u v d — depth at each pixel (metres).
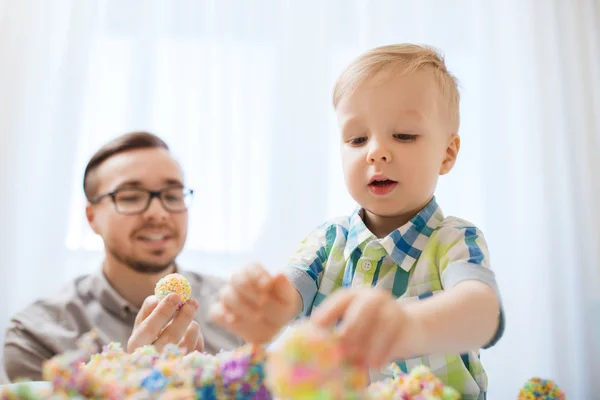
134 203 1.27
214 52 2.06
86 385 0.36
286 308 0.44
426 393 0.41
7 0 2.00
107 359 0.46
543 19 2.14
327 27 2.10
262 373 0.38
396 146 0.68
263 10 2.09
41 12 2.02
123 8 2.03
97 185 1.32
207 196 1.97
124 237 1.26
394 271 0.68
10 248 1.87
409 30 2.12
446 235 0.66
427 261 0.65
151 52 2.01
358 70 0.72
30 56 1.99
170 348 0.47
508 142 2.08
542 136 2.08
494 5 2.15
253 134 2.04
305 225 1.99
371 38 2.08
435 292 0.63
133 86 1.98
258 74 2.07
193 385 0.38
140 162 1.29
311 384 0.29
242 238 1.96
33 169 1.94
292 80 2.07
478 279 0.52
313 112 2.05
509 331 1.96
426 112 0.69
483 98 2.10
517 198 2.07
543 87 2.11
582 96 2.10
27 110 1.96
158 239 1.28
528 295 2.00
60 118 1.94
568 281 2.01
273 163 2.02
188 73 2.03
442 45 2.13
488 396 1.91
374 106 0.69
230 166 1.99
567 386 1.92
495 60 2.12
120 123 1.98
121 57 2.01
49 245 1.89
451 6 2.14
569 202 2.06
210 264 1.94
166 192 1.30
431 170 0.69
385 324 0.35
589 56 2.13
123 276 1.30
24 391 0.35
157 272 1.31
